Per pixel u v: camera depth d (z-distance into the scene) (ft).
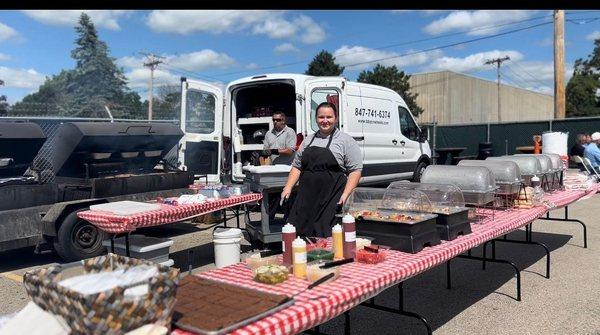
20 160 17.83
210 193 15.90
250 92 26.08
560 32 47.83
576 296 13.01
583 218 24.04
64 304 4.81
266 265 7.64
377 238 9.37
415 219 9.33
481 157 49.01
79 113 113.70
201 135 23.98
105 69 128.06
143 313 4.82
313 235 10.71
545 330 10.95
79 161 18.08
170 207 13.91
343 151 10.89
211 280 6.97
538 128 50.67
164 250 13.94
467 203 12.42
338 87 24.86
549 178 17.02
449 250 9.20
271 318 5.65
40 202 16.74
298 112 22.82
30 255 19.06
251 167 16.55
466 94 114.32
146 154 20.15
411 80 112.16
